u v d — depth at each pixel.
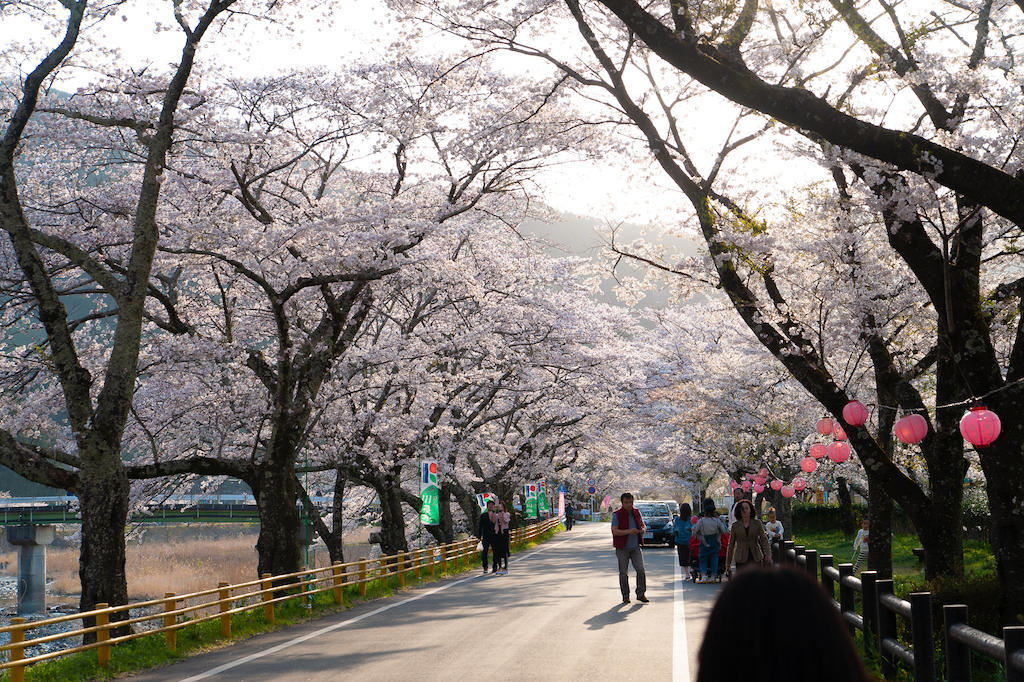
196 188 20.31
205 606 13.48
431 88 20.59
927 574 12.95
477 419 38.47
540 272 32.88
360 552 55.34
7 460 14.07
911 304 15.78
